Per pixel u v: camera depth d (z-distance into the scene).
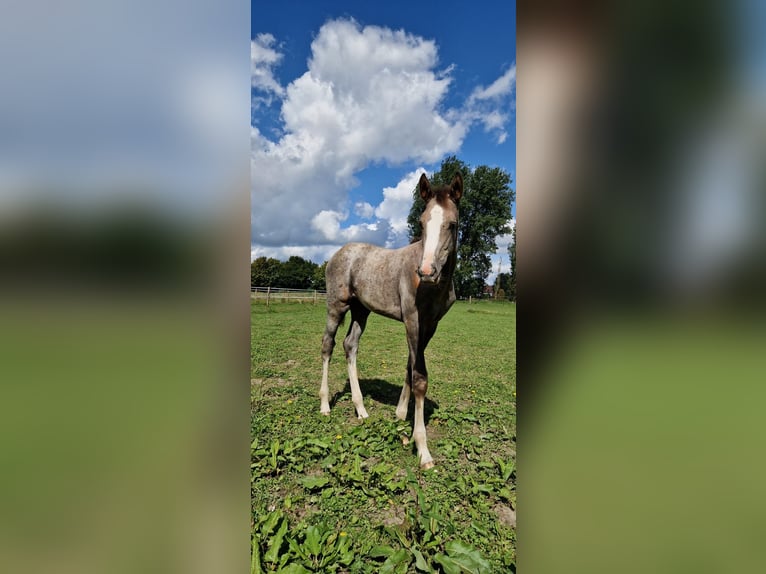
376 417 4.13
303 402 4.62
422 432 3.20
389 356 7.78
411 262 3.44
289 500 2.43
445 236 2.87
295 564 1.78
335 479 2.76
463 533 2.16
